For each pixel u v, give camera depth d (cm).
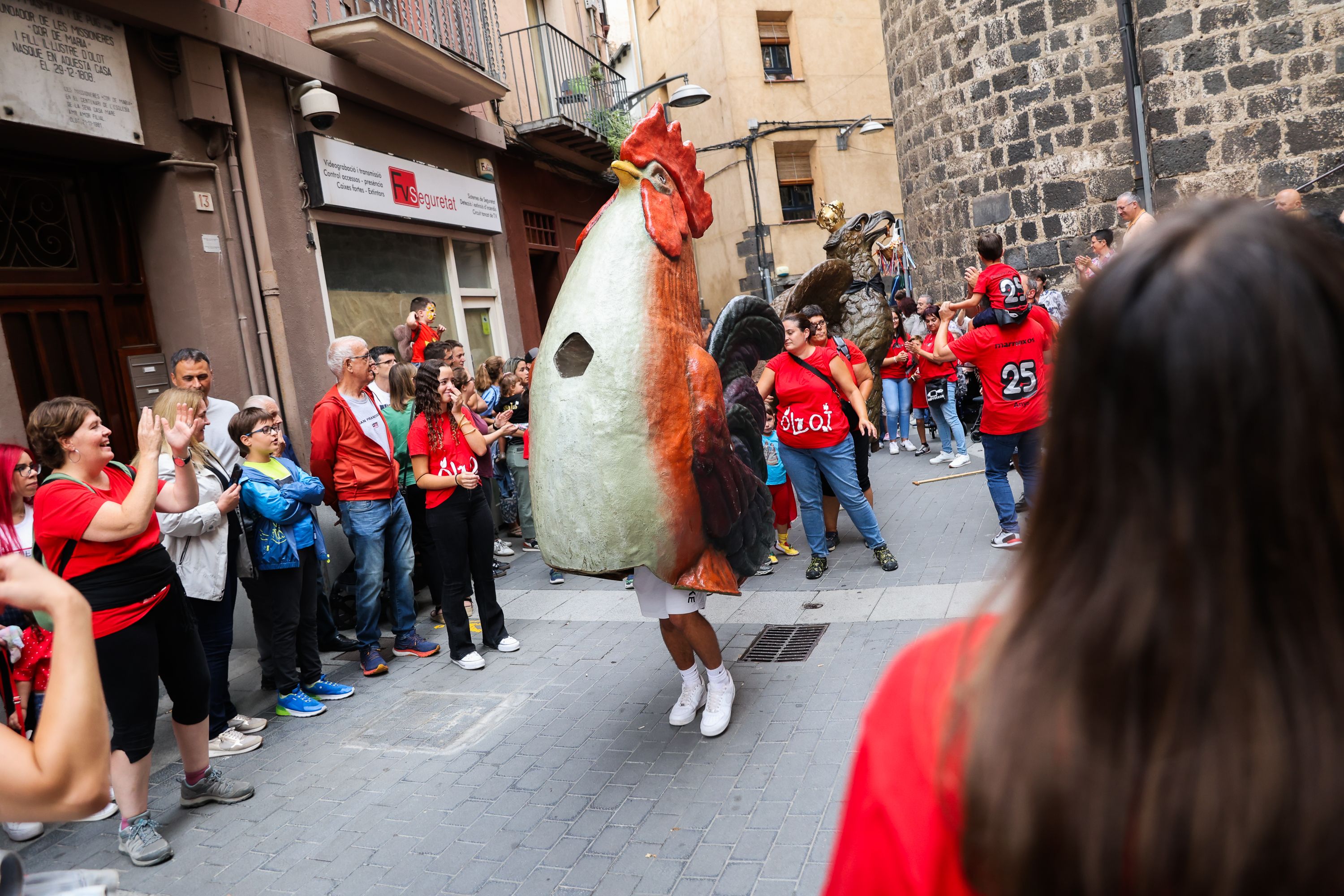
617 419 377
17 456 217
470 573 586
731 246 2547
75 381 622
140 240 680
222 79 703
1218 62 1006
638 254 391
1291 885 58
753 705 448
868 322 1020
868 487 730
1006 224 1245
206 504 455
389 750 450
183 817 402
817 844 322
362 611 563
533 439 399
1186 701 60
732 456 409
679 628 429
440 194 1009
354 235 893
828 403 621
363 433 562
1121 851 61
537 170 1324
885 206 2555
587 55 1449
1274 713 59
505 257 1188
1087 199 1177
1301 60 968
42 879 148
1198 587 61
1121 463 64
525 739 446
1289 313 58
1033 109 1198
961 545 670
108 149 622
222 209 705
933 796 71
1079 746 62
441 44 977
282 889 339
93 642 140
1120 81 1132
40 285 601
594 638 589
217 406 555
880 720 77
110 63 610
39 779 131
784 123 2445
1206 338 59
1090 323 66
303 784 423
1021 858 63
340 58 843
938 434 1052
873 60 2527
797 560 707
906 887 72
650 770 396
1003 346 606
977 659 72
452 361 740
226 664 479
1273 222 63
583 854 338
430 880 334
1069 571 67
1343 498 59
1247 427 59
